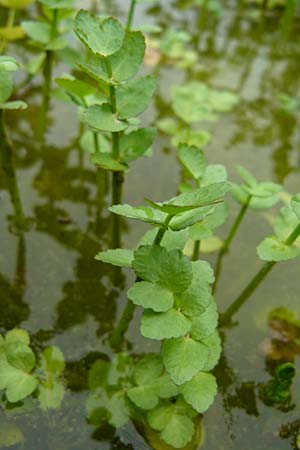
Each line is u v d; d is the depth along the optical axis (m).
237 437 0.52
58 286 0.58
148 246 0.47
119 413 0.52
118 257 0.49
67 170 0.66
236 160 0.69
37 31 0.64
